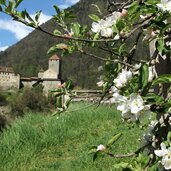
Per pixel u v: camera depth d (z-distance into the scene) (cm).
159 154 199
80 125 1338
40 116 1405
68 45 291
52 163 1005
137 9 209
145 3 204
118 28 230
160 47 215
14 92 6531
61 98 341
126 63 241
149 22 223
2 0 240
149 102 186
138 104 182
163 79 187
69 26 309
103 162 895
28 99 4784
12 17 244
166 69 240
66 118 1339
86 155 966
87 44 284
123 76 195
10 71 8269
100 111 1438
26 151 1072
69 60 8881
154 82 188
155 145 227
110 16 243
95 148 242
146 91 189
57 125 1249
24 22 245
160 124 229
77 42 290
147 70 189
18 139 1101
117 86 196
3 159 1006
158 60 240
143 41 242
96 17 269
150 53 254
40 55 12069
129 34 230
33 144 1109
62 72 8700
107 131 1266
